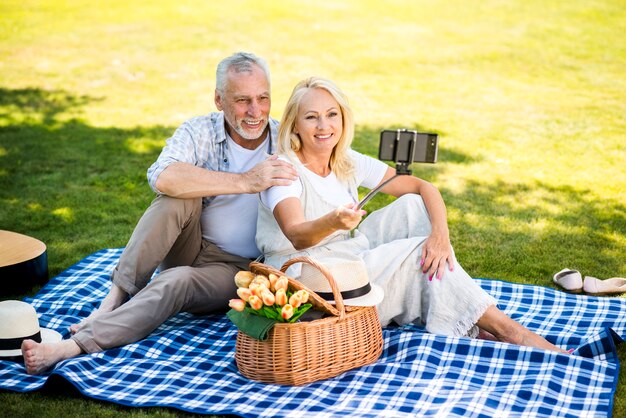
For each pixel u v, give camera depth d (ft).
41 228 18.58
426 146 10.31
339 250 11.88
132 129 28.19
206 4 52.90
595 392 9.98
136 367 10.97
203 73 37.22
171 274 11.90
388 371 10.69
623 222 18.70
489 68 37.99
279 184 11.40
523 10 50.49
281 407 9.76
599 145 26.03
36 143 26.13
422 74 37.01
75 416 9.82
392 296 11.74
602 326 12.62
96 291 14.26
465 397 9.89
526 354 10.75
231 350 11.73
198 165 12.78
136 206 20.25
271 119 13.01
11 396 10.27
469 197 20.75
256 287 10.16
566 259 16.39
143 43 42.80
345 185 12.33
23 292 14.42
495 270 15.93
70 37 44.19
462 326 11.33
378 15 49.57
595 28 45.60
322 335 10.36
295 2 53.26
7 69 37.40
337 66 38.47
